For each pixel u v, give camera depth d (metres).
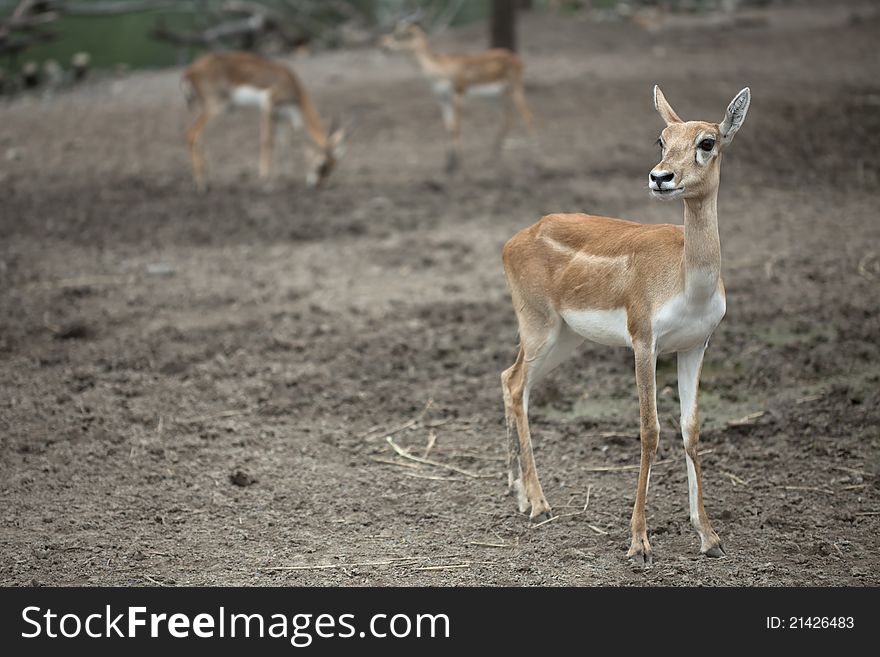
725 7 41.25
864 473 9.41
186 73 20.28
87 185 20.36
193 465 9.88
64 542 8.47
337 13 43.44
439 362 12.26
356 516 8.98
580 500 9.16
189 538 8.59
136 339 12.81
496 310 13.73
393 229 17.34
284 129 22.11
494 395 11.41
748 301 13.27
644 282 7.78
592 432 10.48
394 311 13.77
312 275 15.23
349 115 25.62
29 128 25.44
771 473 9.49
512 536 8.59
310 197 19.48
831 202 17.39
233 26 36.03
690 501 8.20
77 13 30.69
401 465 9.95
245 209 18.64
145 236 17.11
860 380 11.12
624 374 11.78
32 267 15.51
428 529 8.73
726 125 7.30
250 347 12.62
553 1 42.56
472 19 49.25
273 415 10.98
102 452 10.06
